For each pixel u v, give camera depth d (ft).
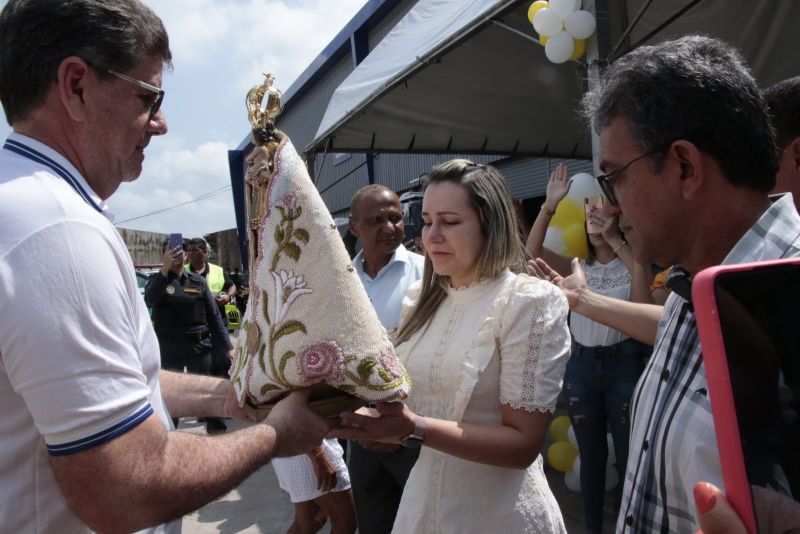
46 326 2.90
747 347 2.27
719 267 2.34
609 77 3.52
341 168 48.32
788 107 4.05
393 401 3.90
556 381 4.84
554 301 5.00
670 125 3.11
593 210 9.55
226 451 3.37
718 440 2.26
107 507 2.99
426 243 5.49
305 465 8.23
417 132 19.43
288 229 3.85
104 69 3.48
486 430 4.67
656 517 3.38
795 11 11.25
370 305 3.97
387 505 7.36
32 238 2.98
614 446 9.60
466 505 4.98
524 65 15.81
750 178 3.11
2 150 3.45
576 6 9.83
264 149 4.11
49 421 2.92
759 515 2.15
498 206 5.29
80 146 3.57
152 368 3.79
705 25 11.93
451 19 12.02
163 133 4.13
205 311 16.81
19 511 3.21
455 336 5.37
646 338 5.41
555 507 5.31
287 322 3.79
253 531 11.65
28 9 3.37
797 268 2.40
